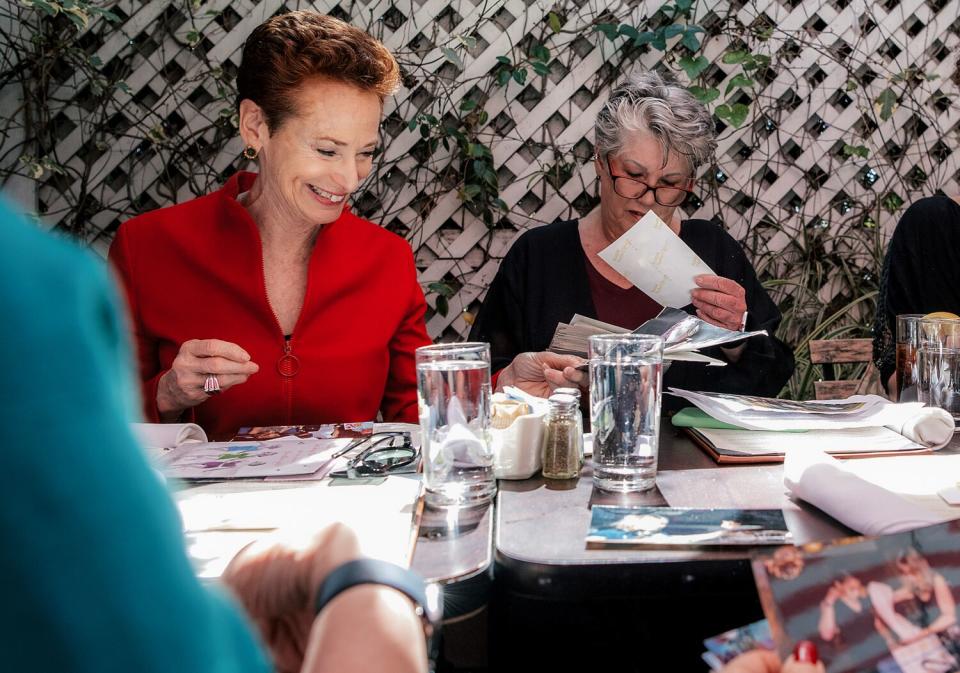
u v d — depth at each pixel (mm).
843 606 690
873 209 3055
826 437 1217
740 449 1153
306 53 1464
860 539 726
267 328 1671
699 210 2984
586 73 2836
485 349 979
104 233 2766
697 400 1353
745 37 2906
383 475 1087
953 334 1339
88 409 292
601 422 1015
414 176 2852
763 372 1793
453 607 759
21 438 277
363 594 492
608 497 983
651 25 2861
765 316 2006
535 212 2924
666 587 773
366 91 1511
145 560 297
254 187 1722
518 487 1036
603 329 1577
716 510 903
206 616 320
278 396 1667
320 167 1531
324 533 585
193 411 1629
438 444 965
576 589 773
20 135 2646
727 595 778
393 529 871
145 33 2689
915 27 2992
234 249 1647
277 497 995
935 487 984
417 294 1861
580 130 2857
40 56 2596
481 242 2926
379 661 454
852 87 2939
